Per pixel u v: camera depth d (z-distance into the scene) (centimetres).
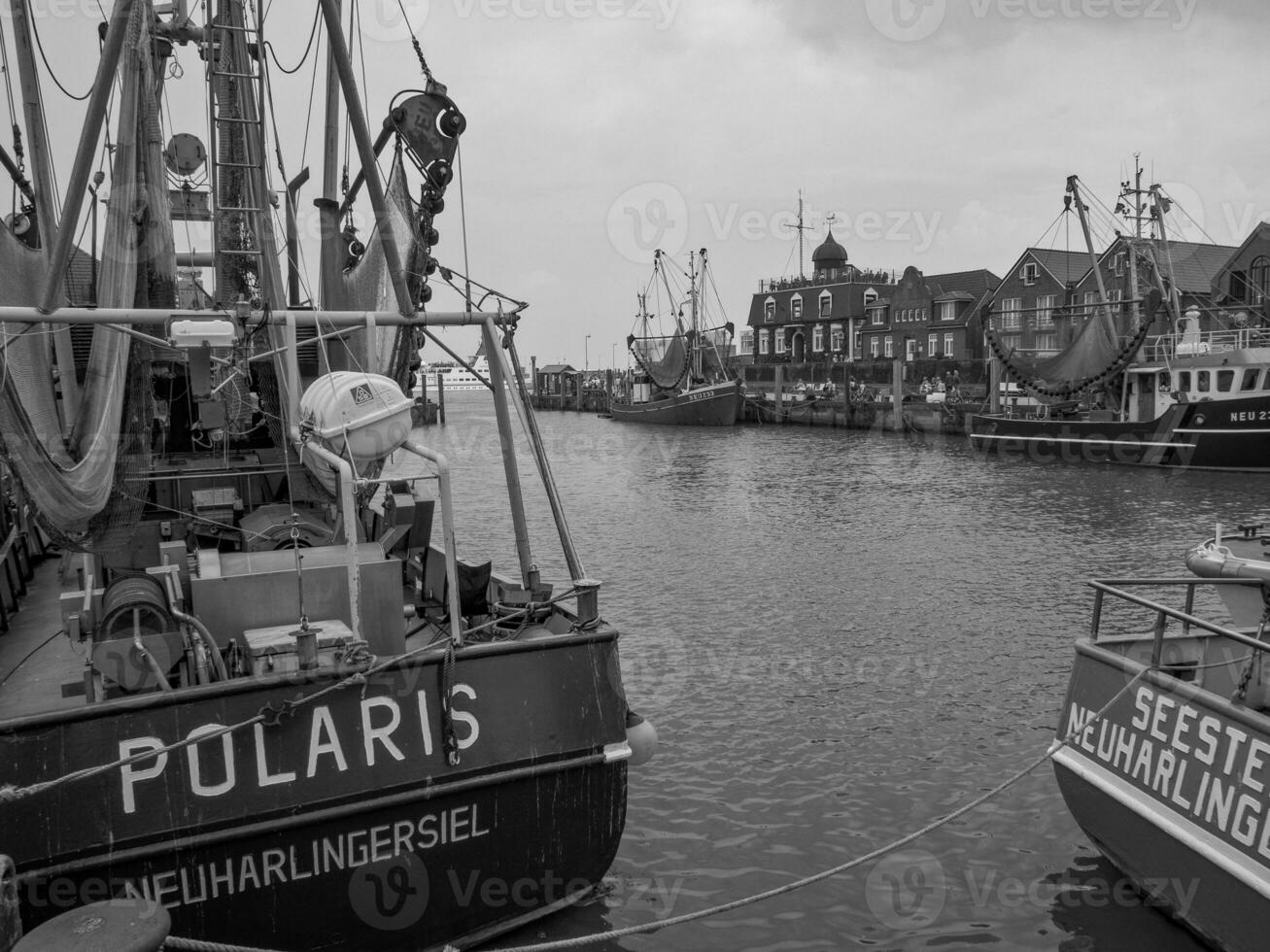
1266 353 3978
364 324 715
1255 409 3934
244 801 547
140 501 701
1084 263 7681
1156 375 4409
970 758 1141
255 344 841
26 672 721
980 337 8300
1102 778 786
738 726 1255
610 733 657
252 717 546
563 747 639
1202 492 3528
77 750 512
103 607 584
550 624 751
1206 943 727
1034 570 2203
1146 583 834
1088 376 4709
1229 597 1060
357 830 578
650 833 966
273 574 613
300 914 569
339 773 571
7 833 498
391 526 805
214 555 638
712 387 8000
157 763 527
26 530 1005
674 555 2467
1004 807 1009
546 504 3516
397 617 643
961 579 2119
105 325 606
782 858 916
